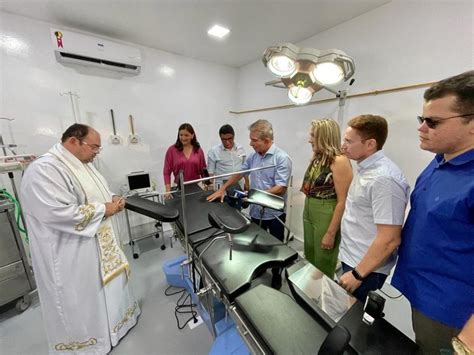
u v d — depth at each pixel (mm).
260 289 792
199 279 1176
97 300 1269
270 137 1690
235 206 1555
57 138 2113
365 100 1773
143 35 2182
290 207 2627
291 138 2576
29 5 1676
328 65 1187
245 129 3266
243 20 1866
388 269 1024
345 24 1848
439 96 650
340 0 1562
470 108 606
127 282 1482
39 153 2039
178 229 1315
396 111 1599
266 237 1106
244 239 1088
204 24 1940
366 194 951
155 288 1939
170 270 1924
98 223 1200
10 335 1501
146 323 1577
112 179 2516
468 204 632
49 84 2021
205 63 2947
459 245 667
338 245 1362
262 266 905
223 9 1701
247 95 3139
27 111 1954
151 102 2627
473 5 1218
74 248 1161
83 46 2002
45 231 1107
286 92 2559
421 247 770
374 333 617
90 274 1224
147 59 2512
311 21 1857
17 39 1837
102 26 1997
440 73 1372
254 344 672
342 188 1237
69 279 1167
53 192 1071
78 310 1213
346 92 1729
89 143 1235
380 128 932
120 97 2426
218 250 1013
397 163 1632
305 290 792
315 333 630
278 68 1301
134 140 2568
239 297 754
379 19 1625
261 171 1796
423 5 1397
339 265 1660
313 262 1510
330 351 477
